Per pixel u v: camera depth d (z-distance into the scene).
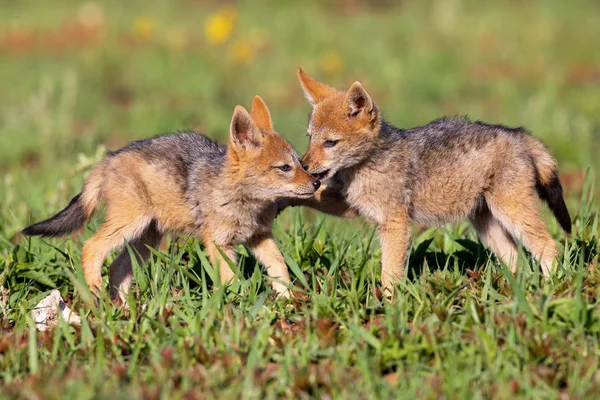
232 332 10.10
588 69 36.75
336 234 14.27
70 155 23.28
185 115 28.59
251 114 13.30
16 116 27.56
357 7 50.38
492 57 38.31
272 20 44.44
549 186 13.41
